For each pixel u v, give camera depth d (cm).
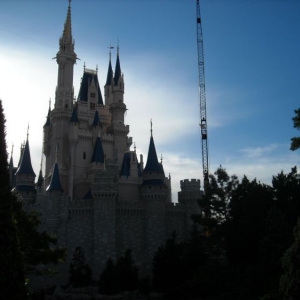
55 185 7881
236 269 5100
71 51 11112
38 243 4122
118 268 6881
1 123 2498
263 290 4341
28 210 7775
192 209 8450
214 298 5019
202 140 11144
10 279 2295
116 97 11100
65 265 7481
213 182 6531
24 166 8650
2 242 2338
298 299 3017
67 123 10531
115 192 7662
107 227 7525
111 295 6512
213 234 6153
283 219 4778
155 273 6925
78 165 9962
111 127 10962
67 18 11431
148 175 8188
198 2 12012
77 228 7694
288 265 3216
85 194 9300
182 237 8312
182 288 5844
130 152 10088
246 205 5550
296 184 5688
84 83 11644
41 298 6794
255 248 5300
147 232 7875
